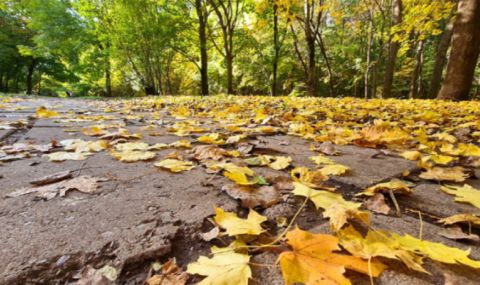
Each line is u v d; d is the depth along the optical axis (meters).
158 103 6.58
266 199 1.12
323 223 0.97
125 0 13.88
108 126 2.91
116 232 0.87
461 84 7.39
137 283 0.69
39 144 2.03
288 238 0.78
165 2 15.30
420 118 3.91
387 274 0.71
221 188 1.25
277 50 16.11
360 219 0.97
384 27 13.95
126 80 22.11
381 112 4.64
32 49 18.45
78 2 16.03
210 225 0.94
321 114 4.38
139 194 1.17
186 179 1.36
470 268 0.74
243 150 2.00
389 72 12.75
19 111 4.38
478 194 1.23
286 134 2.71
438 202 1.18
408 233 0.92
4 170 1.43
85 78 23.77
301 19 13.17
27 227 0.88
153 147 1.98
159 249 0.79
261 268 0.73
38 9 17.55
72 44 18.19
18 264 0.72
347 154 1.98
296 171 1.45
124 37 15.21
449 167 1.63
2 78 28.23
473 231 0.96
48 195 1.13
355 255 0.73
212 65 25.09
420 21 9.56
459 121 3.69
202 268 0.70
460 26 7.26
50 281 0.68
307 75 15.49
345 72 21.61
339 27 20.48
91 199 1.11
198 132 2.71
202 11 15.96
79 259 0.75
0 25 21.72
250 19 19.89
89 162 1.62
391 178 1.47
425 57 20.72
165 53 18.38
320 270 0.67
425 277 0.70
